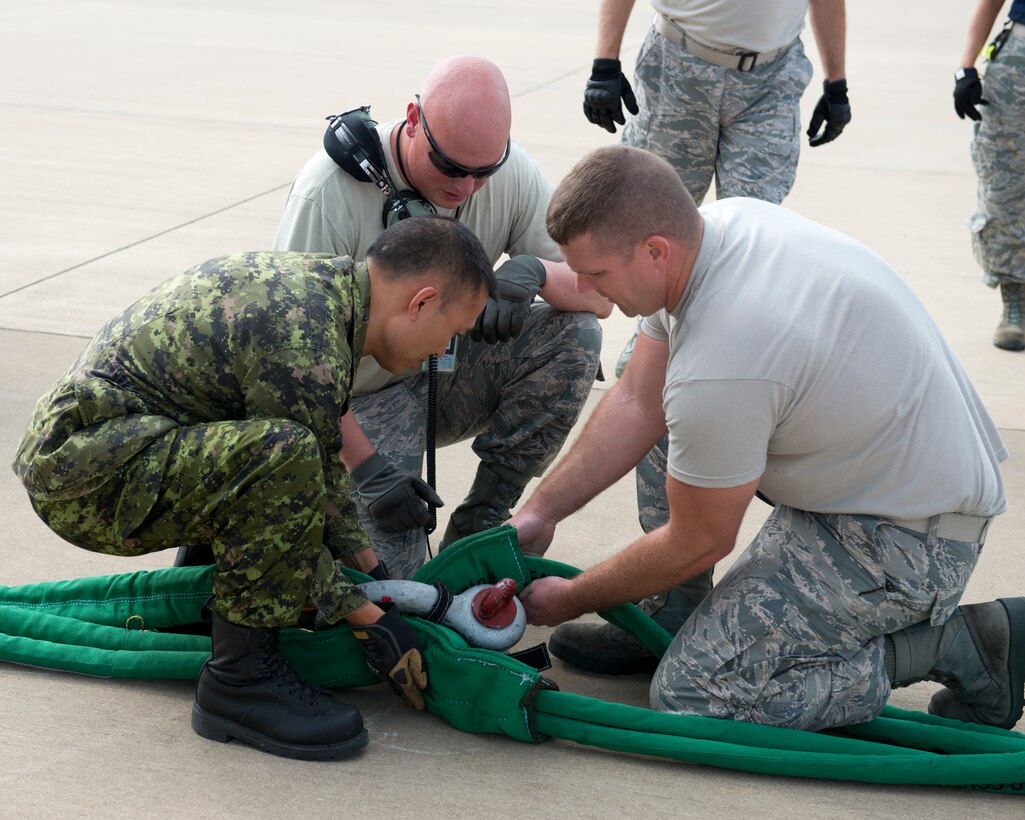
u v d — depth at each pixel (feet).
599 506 12.64
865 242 22.89
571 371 10.66
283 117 32.78
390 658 8.57
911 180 27.86
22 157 27.40
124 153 28.25
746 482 8.05
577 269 8.11
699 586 10.01
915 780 8.20
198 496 7.80
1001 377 16.37
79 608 9.52
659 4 14.94
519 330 10.07
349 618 8.57
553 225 8.01
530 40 49.11
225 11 55.83
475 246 8.22
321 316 7.91
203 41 46.09
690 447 7.95
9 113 32.01
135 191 24.98
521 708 8.40
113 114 32.40
